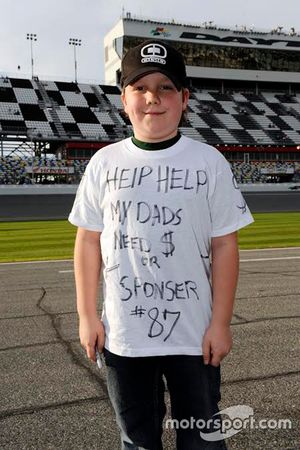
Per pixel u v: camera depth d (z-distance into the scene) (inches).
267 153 2279.8
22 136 2145.7
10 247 557.0
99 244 76.0
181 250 69.0
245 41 2628.0
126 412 73.0
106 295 73.4
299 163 2304.4
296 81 2733.8
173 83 70.1
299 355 159.9
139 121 70.9
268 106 2605.8
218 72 2625.5
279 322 202.1
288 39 2682.1
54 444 105.4
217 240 72.5
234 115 2459.4
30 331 195.8
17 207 1325.0
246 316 212.8
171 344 69.9
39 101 2267.5
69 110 2236.7
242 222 72.5
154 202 69.1
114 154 73.5
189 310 70.0
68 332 193.6
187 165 70.2
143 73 68.6
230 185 72.4
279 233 660.1
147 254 69.2
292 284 291.4
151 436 73.6
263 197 1624.0
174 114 71.0
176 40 2536.9
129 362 71.6
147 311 69.9
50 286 303.3
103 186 72.9
